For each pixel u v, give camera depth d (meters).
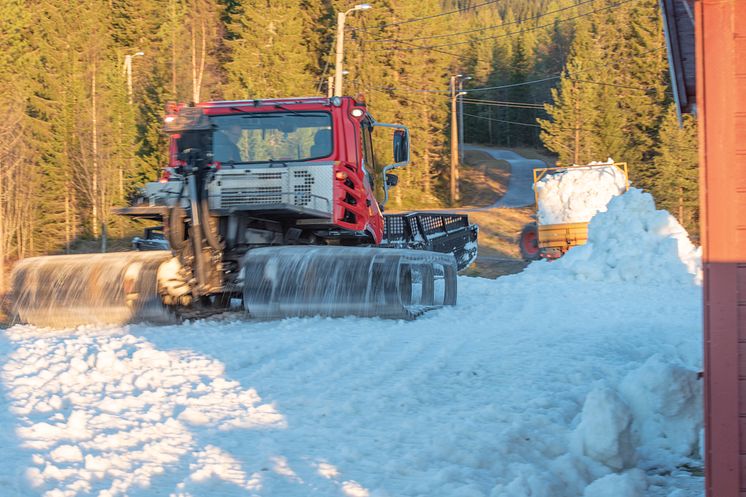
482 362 7.88
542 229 31.66
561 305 13.07
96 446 5.03
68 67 45.53
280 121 11.24
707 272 3.78
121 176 44.12
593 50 60.50
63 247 43.38
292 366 7.52
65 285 10.33
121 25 67.69
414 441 5.25
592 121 58.28
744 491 3.70
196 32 63.31
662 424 5.77
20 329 10.39
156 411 5.90
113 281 10.19
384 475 4.59
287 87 60.91
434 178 75.94
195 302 10.86
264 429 5.52
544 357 8.12
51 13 50.34
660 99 58.22
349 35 69.31
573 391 6.64
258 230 10.91
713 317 3.76
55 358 7.89
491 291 15.26
